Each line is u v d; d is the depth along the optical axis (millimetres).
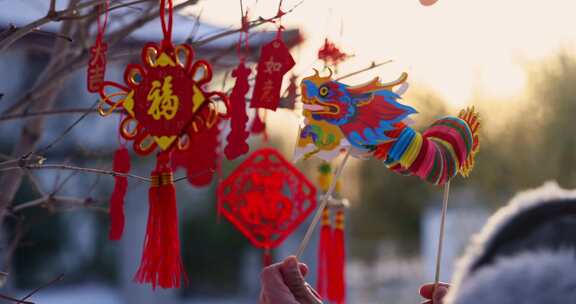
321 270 2342
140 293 7789
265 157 2385
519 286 677
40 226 10102
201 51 2926
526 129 9977
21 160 1881
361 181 12508
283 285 1303
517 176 9953
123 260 7777
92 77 1870
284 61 1828
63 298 9727
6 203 2438
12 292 8773
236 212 2379
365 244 12430
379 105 1641
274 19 1878
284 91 2209
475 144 1690
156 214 1735
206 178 2068
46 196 2498
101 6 2104
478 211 10023
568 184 9719
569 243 733
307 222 7719
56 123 6414
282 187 2379
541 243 748
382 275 11742
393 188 12320
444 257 10039
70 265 10414
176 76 1759
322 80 1687
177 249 1732
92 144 5895
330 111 1657
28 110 2525
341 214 2340
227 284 11438
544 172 9781
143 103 1795
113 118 6223
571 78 9875
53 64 2457
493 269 712
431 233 10250
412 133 1614
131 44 2715
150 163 7062
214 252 11469
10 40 1880
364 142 1627
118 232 1932
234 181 2389
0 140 8328
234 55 2688
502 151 10016
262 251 11461
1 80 6980
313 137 1679
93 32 2736
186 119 1740
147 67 1796
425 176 1610
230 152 1818
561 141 9773
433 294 1643
